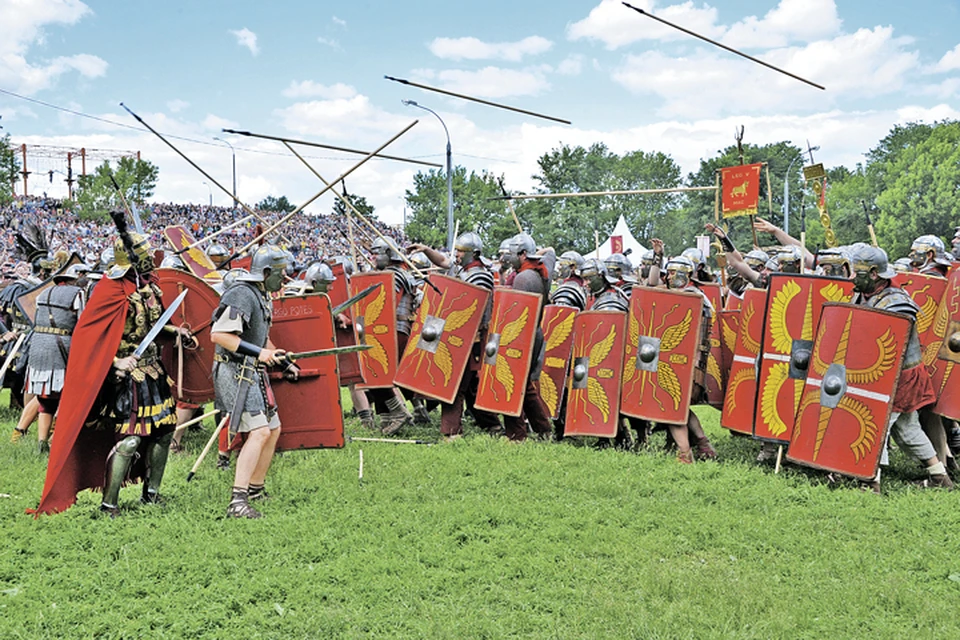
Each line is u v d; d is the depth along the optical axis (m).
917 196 63.03
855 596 5.21
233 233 39.03
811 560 5.90
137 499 7.17
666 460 8.73
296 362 7.55
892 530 6.53
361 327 10.38
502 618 4.88
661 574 5.43
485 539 6.24
